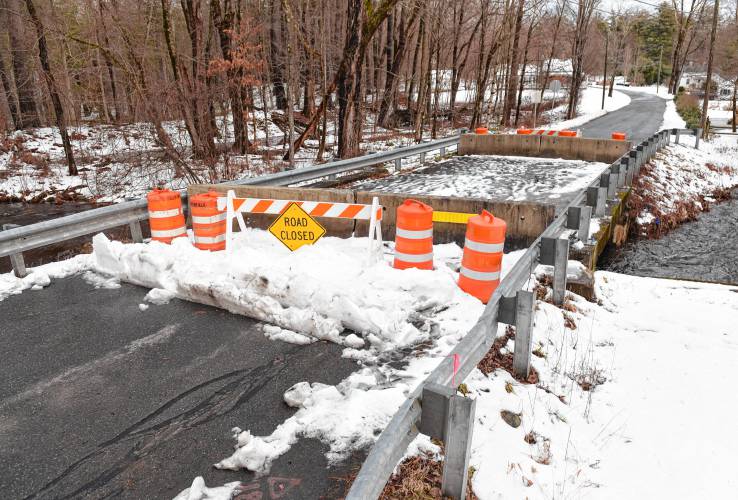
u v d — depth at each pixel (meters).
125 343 5.76
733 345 6.83
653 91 85.06
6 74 29.97
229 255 7.23
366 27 20.86
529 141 21.48
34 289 7.40
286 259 7.26
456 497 3.41
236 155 23.36
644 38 110.12
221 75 20.33
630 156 15.46
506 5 32.97
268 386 4.89
